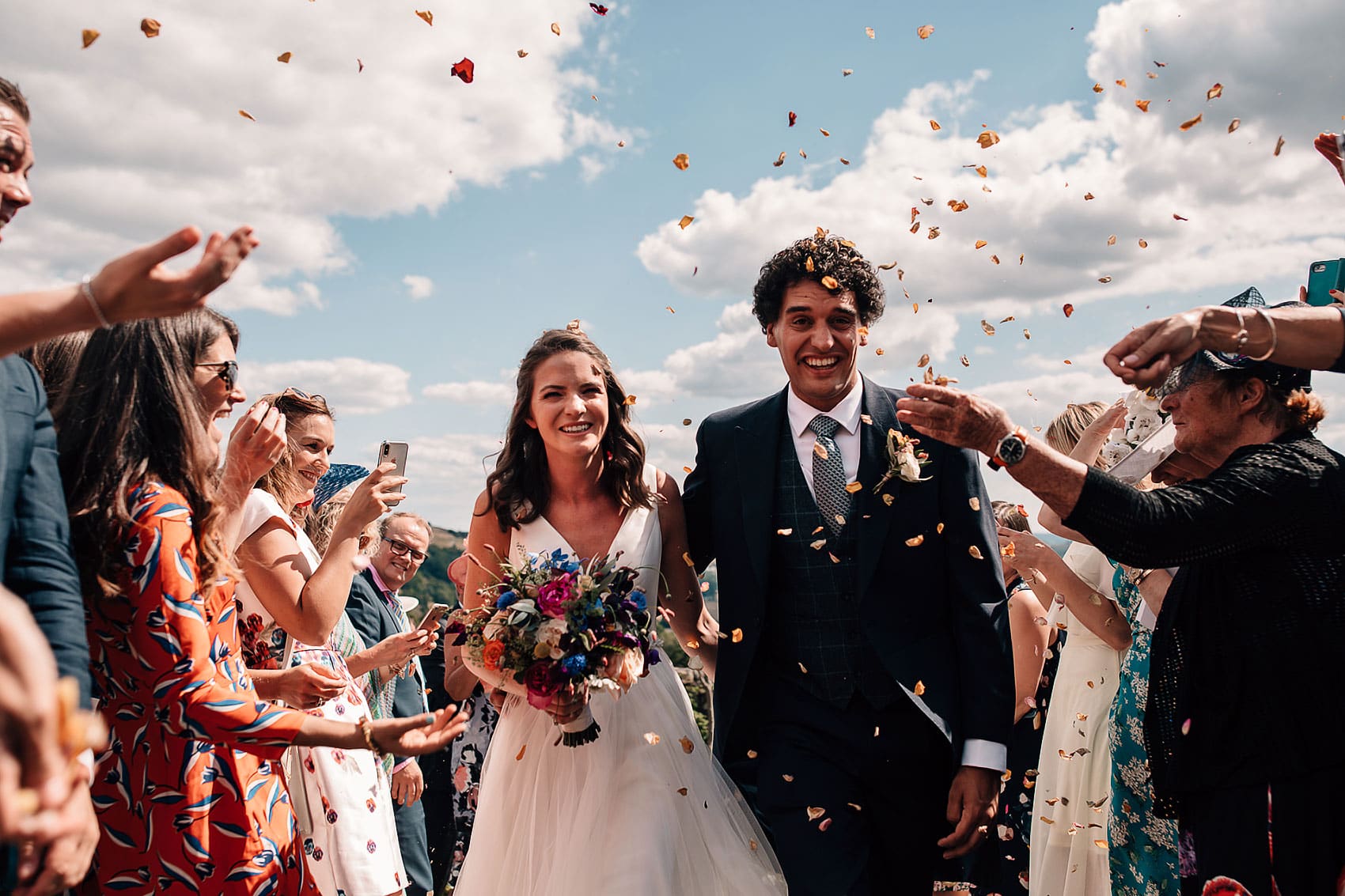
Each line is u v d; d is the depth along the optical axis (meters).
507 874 3.86
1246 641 2.73
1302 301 3.06
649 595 4.07
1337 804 2.61
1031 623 4.95
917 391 2.88
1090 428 4.72
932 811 3.88
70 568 2.20
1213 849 2.77
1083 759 4.66
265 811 2.76
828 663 3.85
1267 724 2.68
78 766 1.96
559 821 3.77
